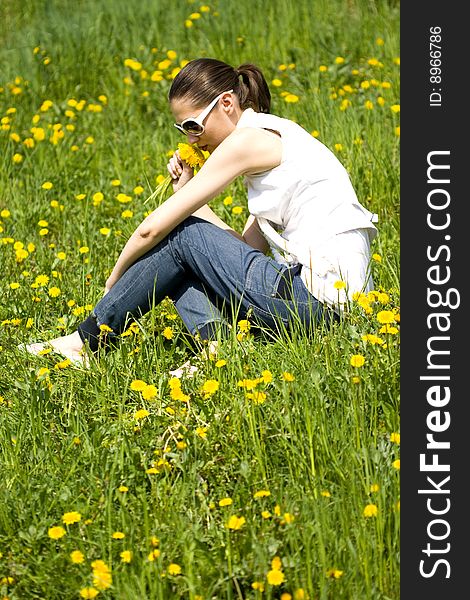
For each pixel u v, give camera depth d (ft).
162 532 18.07
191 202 23.48
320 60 49.03
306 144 23.88
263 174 23.76
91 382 23.32
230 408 20.77
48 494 19.52
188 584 16.66
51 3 61.77
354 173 35.37
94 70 49.65
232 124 24.61
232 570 17.16
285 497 18.35
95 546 18.07
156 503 18.75
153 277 24.26
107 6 58.70
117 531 18.43
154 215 23.71
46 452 20.72
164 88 46.93
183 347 25.12
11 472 20.31
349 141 37.91
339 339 22.25
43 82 49.67
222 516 18.75
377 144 37.04
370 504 17.80
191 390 21.79
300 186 23.54
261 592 16.48
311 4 55.01
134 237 24.09
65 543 17.94
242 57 50.26
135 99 46.50
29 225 35.14
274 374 21.93
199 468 19.62
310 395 20.63
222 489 19.33
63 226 34.88
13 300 28.43
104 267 30.76
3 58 55.06
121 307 24.72
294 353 22.15
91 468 19.72
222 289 23.95
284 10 53.42
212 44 51.98
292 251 23.73
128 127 44.01
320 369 21.43
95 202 33.50
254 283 23.41
